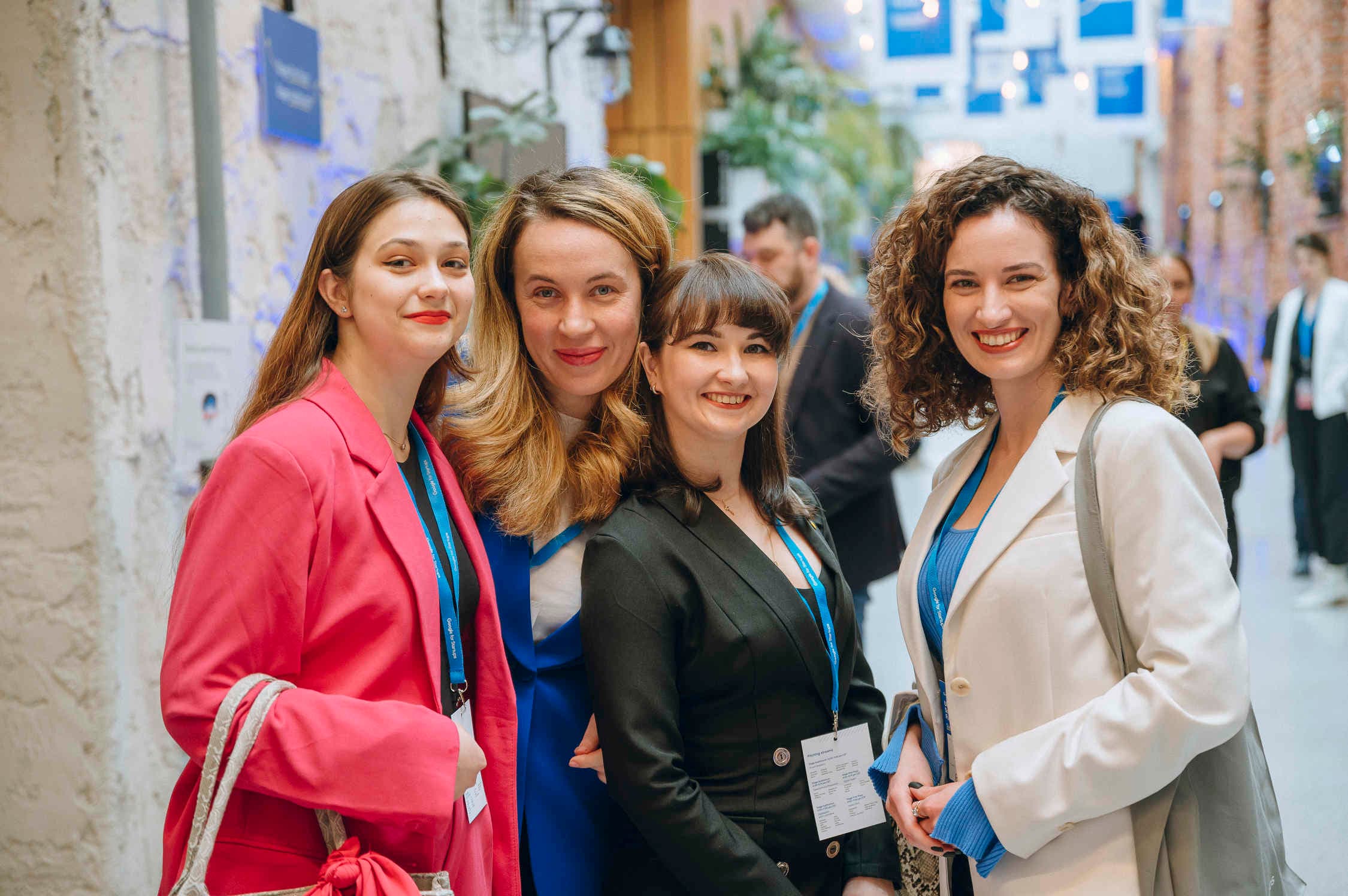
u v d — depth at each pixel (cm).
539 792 168
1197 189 1742
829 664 172
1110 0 870
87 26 221
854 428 344
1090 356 150
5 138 222
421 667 143
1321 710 416
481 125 449
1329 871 292
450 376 189
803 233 366
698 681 163
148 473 239
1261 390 1233
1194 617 133
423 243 146
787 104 1022
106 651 226
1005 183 154
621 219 176
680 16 788
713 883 152
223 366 264
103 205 225
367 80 366
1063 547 145
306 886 133
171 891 129
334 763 127
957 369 177
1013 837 140
